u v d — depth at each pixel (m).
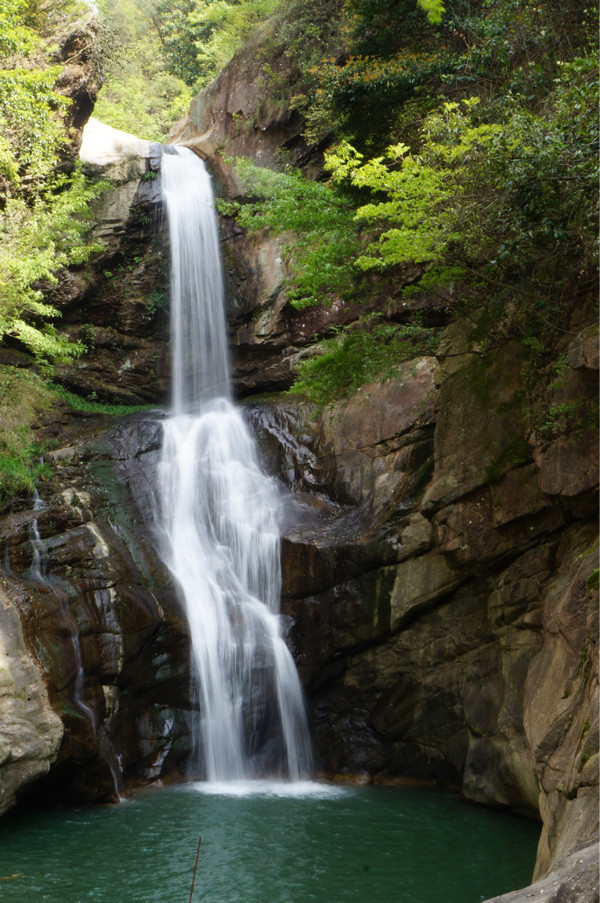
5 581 12.33
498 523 11.85
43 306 17.72
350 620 13.76
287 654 14.11
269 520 15.56
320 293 17.20
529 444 11.34
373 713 13.76
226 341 20.97
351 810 11.77
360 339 17.05
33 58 19.39
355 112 16.41
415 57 15.74
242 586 14.91
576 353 10.15
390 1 16.23
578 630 9.46
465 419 12.62
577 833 6.28
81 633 12.55
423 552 13.37
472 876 9.22
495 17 13.73
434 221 11.61
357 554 13.80
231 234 21.45
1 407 17.02
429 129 11.39
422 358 15.78
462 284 15.17
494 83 14.02
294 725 13.96
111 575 13.41
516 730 11.55
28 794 11.37
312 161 21.55
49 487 15.23
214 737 13.59
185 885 8.88
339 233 15.75
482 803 12.06
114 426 17.75
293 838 10.46
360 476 15.46
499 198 10.48
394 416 15.37
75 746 11.70
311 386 17.03
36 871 9.27
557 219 9.62
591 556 9.95
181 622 13.79
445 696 13.15
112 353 20.89
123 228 20.77
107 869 9.34
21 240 17.83
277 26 23.09
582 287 11.32
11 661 11.15
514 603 11.98
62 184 19.53
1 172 17.78
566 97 9.70
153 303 21.08
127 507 15.70
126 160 21.19
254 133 22.52
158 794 12.58
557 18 13.07
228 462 17.19
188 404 20.95
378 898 8.59
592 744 7.08
